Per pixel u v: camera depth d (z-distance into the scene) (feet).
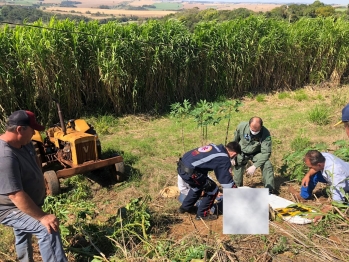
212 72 38.17
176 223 16.16
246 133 18.53
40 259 13.69
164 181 20.99
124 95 33.19
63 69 30.30
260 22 40.16
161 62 34.30
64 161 19.97
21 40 28.58
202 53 36.86
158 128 30.99
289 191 18.70
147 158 24.30
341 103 36.42
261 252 12.96
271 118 33.12
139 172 22.04
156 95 35.50
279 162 22.65
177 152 25.07
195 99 37.73
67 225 15.72
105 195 19.48
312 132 28.66
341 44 43.68
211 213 16.49
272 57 40.70
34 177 11.64
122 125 31.83
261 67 40.75
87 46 31.50
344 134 27.78
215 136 28.14
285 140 26.91
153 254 13.08
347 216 14.58
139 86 33.81
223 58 37.93
